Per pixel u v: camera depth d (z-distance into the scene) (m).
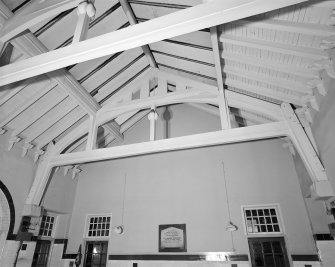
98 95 6.07
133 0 4.62
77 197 7.32
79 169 7.56
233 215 5.71
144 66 6.37
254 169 6.00
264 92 4.68
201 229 5.80
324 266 4.66
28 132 5.72
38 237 6.23
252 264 5.23
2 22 3.43
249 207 5.74
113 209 6.79
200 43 4.68
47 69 2.99
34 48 4.01
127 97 6.40
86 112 6.00
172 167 6.69
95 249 6.54
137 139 7.65
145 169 6.95
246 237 5.43
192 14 2.41
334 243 4.76
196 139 4.72
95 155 5.39
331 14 2.88
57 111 5.63
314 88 3.95
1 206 5.20
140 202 6.60
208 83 5.78
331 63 3.21
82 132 6.12
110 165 7.40
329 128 3.62
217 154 6.43
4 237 5.11
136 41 2.61
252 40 3.75
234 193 5.91
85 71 5.33
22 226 5.40
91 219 6.96
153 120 5.38
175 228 6.00
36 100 5.10
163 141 4.95
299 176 5.50
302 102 4.29
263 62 4.02
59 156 5.85
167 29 2.48
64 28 4.23
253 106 4.84
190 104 7.39
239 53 4.20
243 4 2.25
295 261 4.93
